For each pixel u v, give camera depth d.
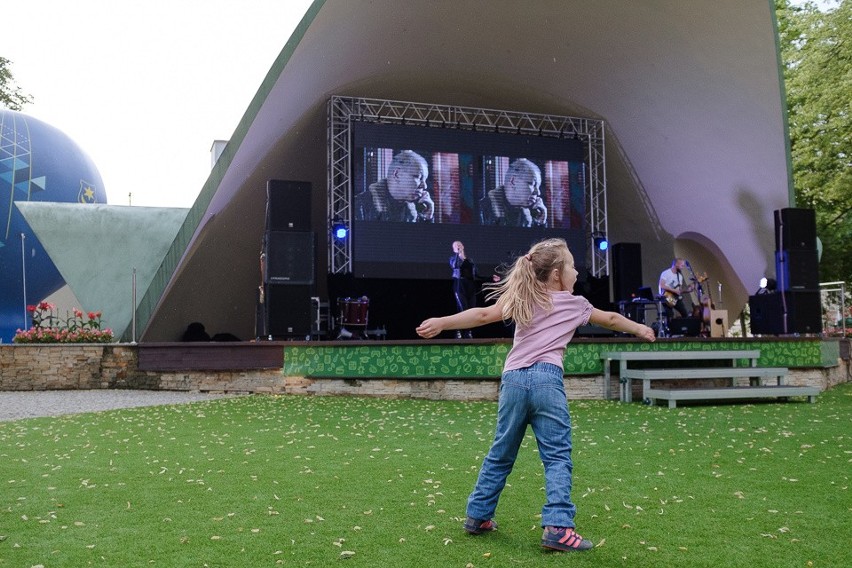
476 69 14.52
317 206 15.98
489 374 9.43
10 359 10.09
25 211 12.74
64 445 5.34
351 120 14.65
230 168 11.84
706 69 12.98
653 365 9.73
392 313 14.71
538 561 2.66
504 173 14.85
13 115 19.72
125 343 10.28
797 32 22.02
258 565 2.63
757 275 15.46
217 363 9.92
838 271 22.00
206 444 5.39
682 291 12.74
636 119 15.06
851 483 4.01
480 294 14.32
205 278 14.09
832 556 2.72
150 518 3.29
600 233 15.64
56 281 19.02
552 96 15.37
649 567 2.59
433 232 14.34
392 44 13.01
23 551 2.80
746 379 10.16
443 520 3.23
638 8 12.20
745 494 3.75
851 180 20.03
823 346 10.91
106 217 13.05
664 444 5.41
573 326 2.91
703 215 15.73
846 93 19.36
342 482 4.04
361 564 2.63
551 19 12.82
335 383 9.63
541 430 2.84
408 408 7.99
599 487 3.93
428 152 14.48
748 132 13.55
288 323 10.20
